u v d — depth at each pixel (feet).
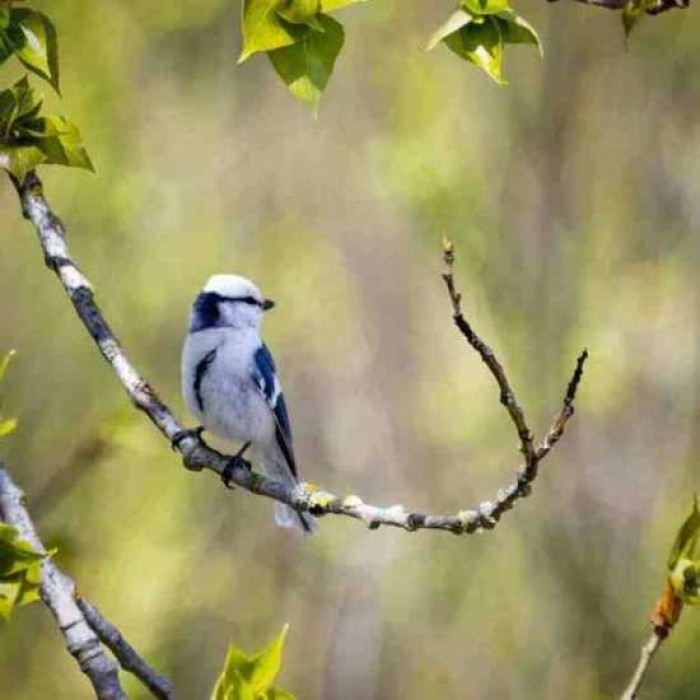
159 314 50.93
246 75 51.83
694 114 51.29
